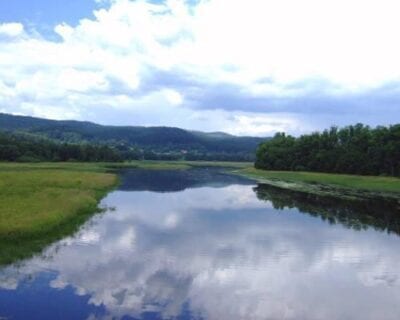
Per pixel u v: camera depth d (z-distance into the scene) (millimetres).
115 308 19438
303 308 20125
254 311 19656
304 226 38969
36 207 37562
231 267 25938
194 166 174125
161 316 18812
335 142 125250
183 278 23750
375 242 33094
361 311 19938
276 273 25062
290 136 146875
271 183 88250
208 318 18766
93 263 25719
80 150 160250
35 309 18953
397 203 56906
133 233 34125
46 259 26156
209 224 39031
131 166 148625
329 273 25281
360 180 87125
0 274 23281
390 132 103125
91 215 41344
